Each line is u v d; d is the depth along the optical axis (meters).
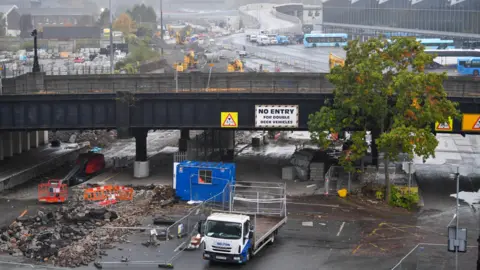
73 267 49.28
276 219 56.78
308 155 80.75
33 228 58.06
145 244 54.12
